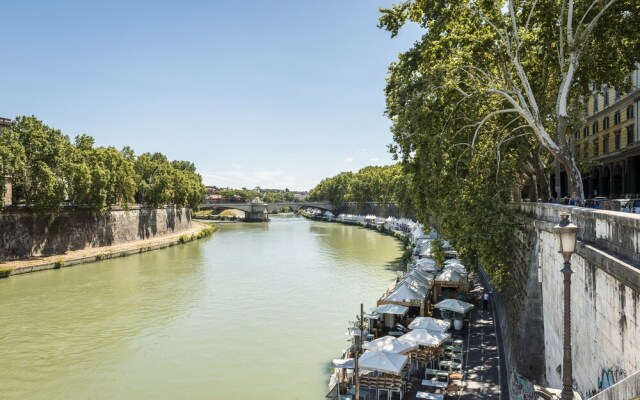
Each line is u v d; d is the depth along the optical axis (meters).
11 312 38.88
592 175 58.72
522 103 25.03
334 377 24.00
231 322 36.06
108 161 77.19
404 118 29.52
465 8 25.06
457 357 24.05
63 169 65.50
